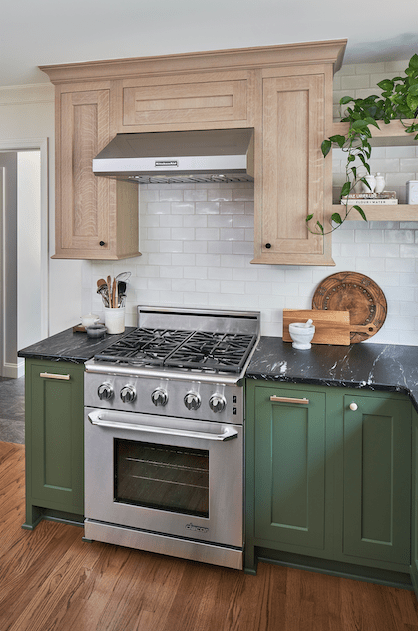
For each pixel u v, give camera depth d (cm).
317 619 212
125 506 249
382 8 209
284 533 234
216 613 215
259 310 302
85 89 277
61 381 258
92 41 242
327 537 230
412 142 260
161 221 312
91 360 249
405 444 215
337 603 221
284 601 222
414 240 275
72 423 259
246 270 301
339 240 285
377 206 247
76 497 263
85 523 258
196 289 311
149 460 245
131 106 272
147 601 221
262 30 230
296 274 294
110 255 282
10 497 302
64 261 338
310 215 255
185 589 229
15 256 525
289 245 262
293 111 254
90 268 331
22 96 335
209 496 235
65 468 263
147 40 241
